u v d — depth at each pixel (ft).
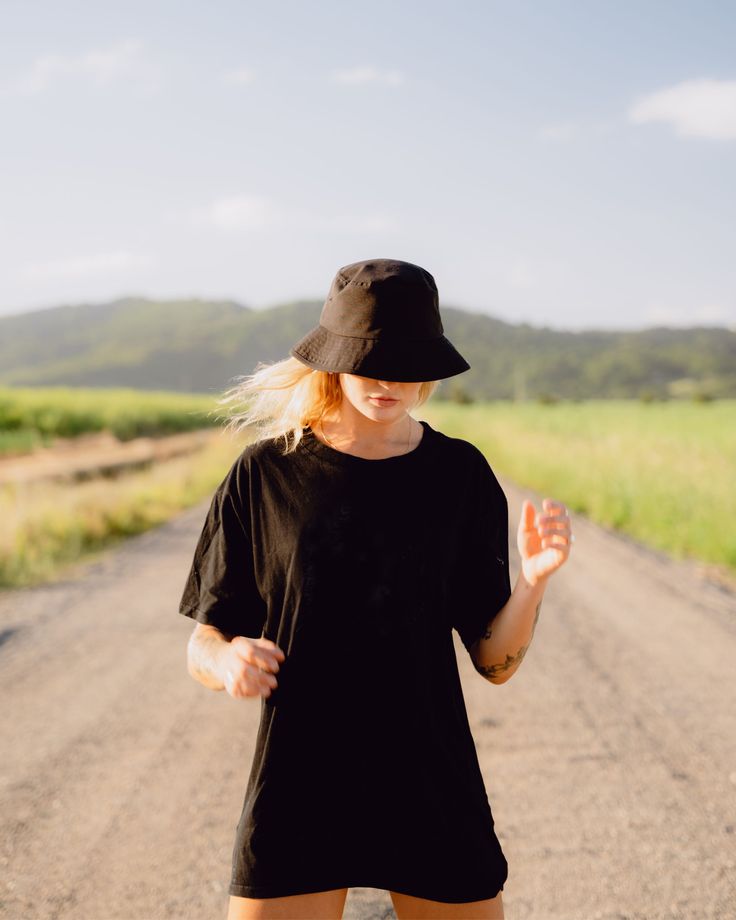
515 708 17.24
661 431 114.01
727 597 27.58
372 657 5.79
